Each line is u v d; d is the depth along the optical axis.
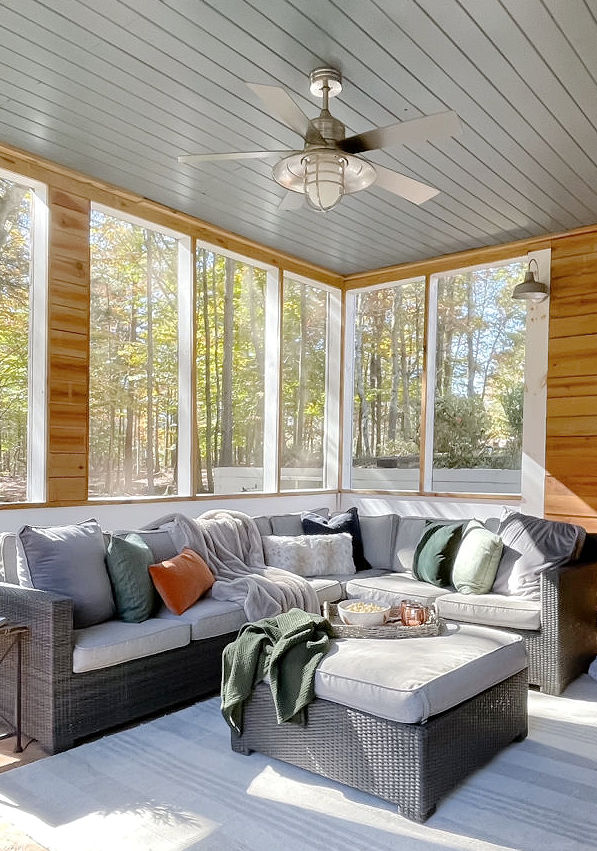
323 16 2.62
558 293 5.17
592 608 4.01
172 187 4.46
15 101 3.34
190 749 2.76
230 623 3.51
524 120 3.41
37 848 2.03
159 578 3.38
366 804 2.33
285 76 3.06
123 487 4.76
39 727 2.75
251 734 2.70
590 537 4.14
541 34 2.71
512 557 4.05
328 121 2.92
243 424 5.76
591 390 4.99
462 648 2.69
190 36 2.77
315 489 6.31
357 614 3.06
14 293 4.08
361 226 5.12
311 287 6.43
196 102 3.32
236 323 5.70
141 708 3.04
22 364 4.11
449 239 5.39
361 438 6.45
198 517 4.55
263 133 3.64
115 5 2.57
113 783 2.46
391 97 3.22
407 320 6.14
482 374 5.66
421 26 2.67
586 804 2.33
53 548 3.11
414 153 3.80
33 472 4.09
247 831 2.15
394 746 2.28
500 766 2.62
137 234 4.88
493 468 5.55
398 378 6.19
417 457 6.01
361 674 2.42
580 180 4.16
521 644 2.88
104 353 4.66
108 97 3.29
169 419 5.09
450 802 2.34
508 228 5.10
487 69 2.96
